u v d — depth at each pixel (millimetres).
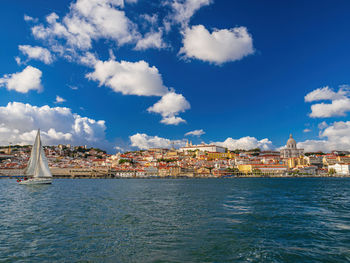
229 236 29703
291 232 31484
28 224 36062
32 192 88625
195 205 56125
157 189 111625
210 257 22891
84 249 25172
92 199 68062
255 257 22844
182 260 22219
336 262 21641
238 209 50062
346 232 31484
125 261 22031
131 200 66188
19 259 22578
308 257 22781
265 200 65562
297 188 114312
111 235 30188
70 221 38094
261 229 33031
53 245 26375
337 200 65562
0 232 31578
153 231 32031
